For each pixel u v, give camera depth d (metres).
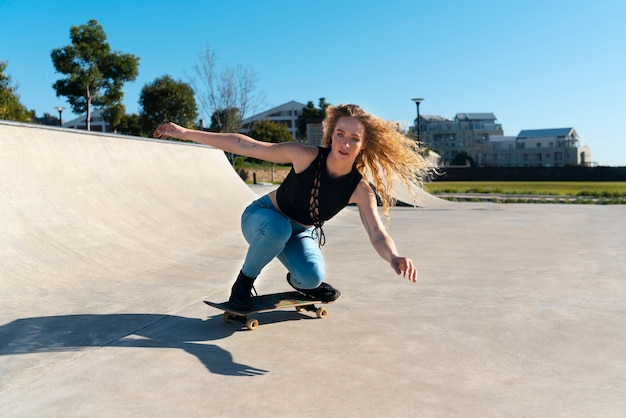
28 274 4.06
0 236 4.42
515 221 9.80
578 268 5.07
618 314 3.44
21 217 4.85
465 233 7.97
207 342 2.90
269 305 3.19
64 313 3.38
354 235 7.88
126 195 6.64
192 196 8.05
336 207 3.08
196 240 6.31
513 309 3.59
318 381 2.35
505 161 107.81
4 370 2.47
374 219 2.95
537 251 6.16
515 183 41.50
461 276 4.75
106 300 3.74
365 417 1.99
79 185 6.04
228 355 2.69
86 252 4.86
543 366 2.52
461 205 14.80
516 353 2.71
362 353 2.72
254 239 3.03
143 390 2.26
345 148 2.81
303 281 3.15
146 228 6.09
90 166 6.53
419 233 8.02
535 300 3.84
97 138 7.09
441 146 108.50
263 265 3.10
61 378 2.38
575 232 7.98
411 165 3.09
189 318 3.36
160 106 43.59
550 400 2.13
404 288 4.27
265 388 2.27
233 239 6.70
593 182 44.69
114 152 7.25
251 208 3.21
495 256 5.83
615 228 8.47
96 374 2.43
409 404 2.10
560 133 107.12
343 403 2.12
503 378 2.37
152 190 7.29
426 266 5.25
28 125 5.95
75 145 6.55
